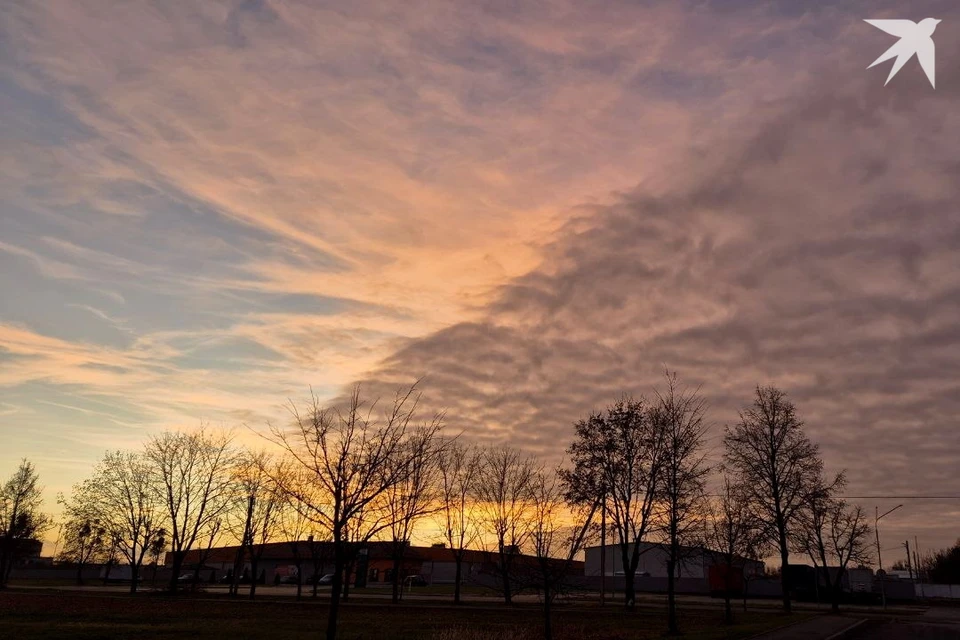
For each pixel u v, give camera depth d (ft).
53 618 105.81
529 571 84.43
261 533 189.88
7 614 111.14
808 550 176.04
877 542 208.64
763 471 172.96
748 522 154.71
